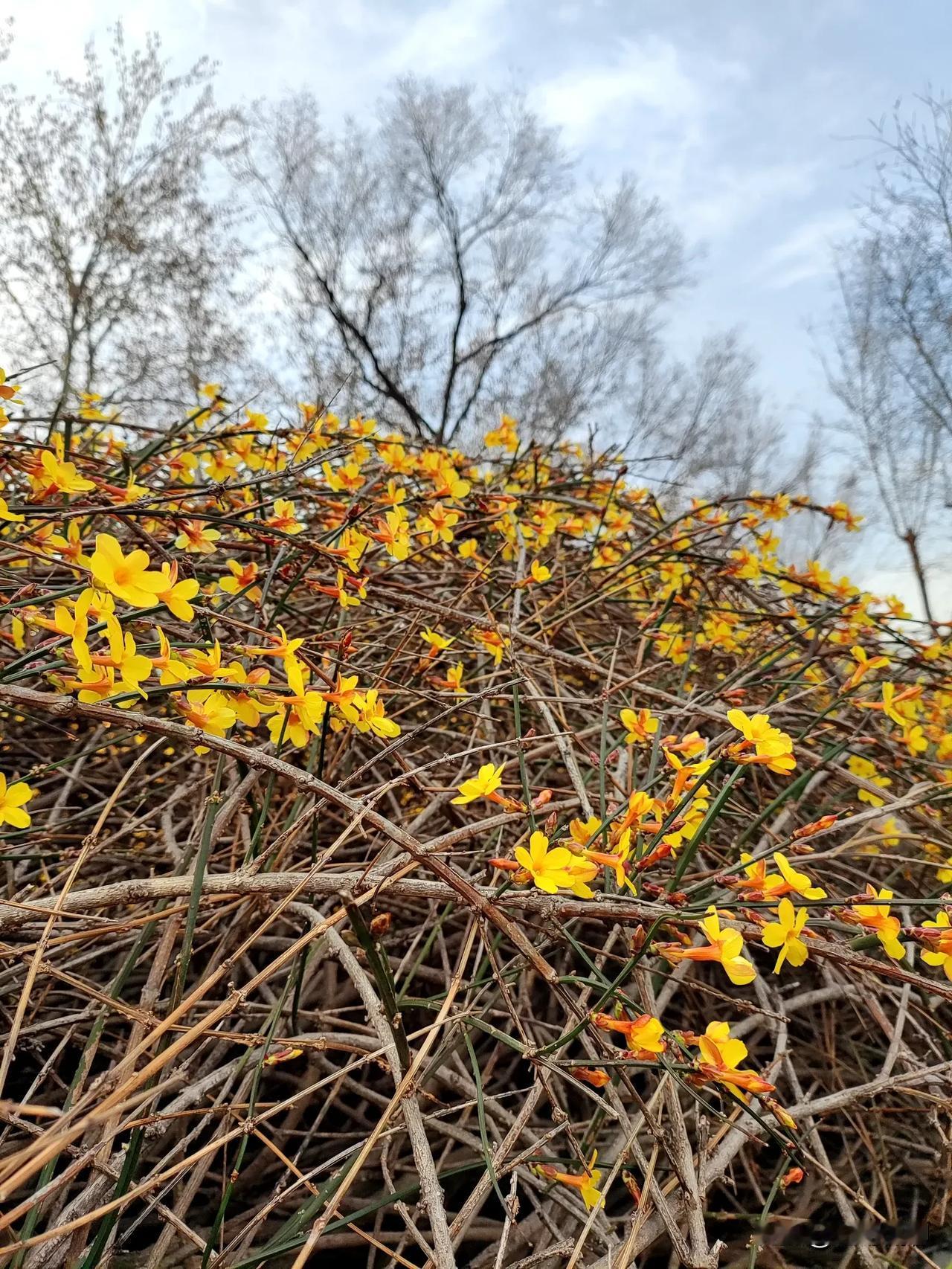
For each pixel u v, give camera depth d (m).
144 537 0.39
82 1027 0.44
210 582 0.51
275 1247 0.29
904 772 0.57
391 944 0.46
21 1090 0.45
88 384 2.83
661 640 0.61
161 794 0.51
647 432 4.18
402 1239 0.40
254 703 0.33
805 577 0.68
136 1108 0.29
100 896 0.29
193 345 3.14
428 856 0.30
